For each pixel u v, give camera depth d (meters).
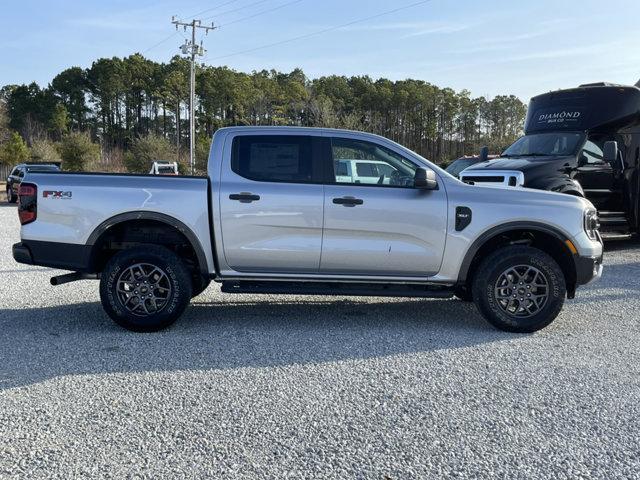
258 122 92.88
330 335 5.70
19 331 5.80
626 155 11.57
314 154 5.88
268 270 5.90
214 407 3.95
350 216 5.74
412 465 3.20
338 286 5.95
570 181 10.52
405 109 107.75
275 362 4.88
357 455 3.30
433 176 5.68
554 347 5.34
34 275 9.08
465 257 5.83
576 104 11.66
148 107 112.38
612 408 3.97
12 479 3.03
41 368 4.70
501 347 5.33
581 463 3.24
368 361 4.91
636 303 7.16
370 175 5.93
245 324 6.11
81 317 6.39
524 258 5.71
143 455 3.29
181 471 3.12
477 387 4.33
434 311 6.77
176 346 5.31
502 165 10.95
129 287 5.71
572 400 4.10
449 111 109.00
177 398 4.09
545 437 3.54
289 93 98.69
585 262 5.89
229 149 5.89
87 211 5.71
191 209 5.73
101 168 54.12
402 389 4.28
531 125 12.28
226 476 3.07
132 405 3.97
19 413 3.84
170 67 109.25
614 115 11.37
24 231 5.79
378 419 3.77
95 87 111.69
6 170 57.28
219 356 5.03
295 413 3.86
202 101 100.56
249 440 3.48
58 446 3.39
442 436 3.54
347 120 50.44
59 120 97.38
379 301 7.30
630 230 11.94
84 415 3.81
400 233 5.79
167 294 5.73
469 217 5.79
